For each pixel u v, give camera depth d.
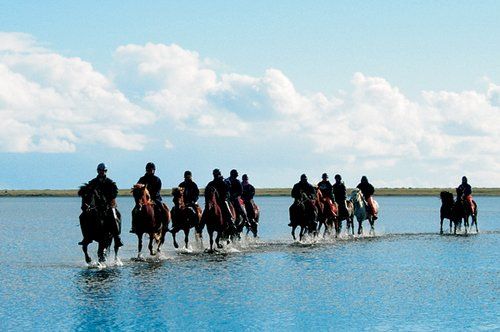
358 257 31.44
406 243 39.28
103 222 26.36
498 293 21.44
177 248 34.81
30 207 137.50
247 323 16.94
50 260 30.78
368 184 45.28
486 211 102.38
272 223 66.31
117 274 25.14
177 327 16.42
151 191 29.78
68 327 16.38
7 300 19.84
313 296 20.70
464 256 32.25
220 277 24.42
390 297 20.62
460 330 16.25
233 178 34.78
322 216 39.00
